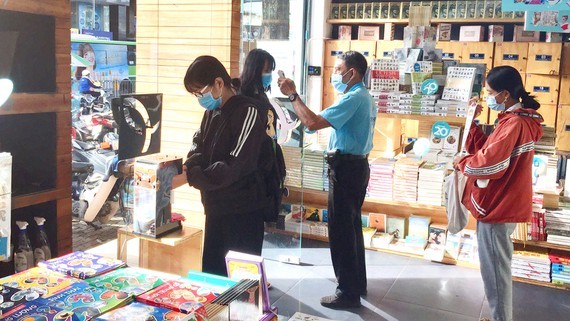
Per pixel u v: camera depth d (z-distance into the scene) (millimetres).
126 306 1476
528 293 4141
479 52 7172
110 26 6637
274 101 4293
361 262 3891
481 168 2975
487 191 3068
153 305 1494
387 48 7516
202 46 3729
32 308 1428
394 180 4797
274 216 2680
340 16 7945
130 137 2377
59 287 1582
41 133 2199
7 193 1798
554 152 4523
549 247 4383
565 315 3771
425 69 4090
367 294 3994
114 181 4500
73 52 5504
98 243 4719
